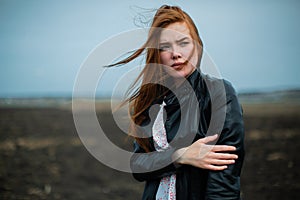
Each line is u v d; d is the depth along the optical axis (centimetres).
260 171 575
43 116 1192
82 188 559
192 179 185
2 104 1553
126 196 529
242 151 185
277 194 486
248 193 489
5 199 508
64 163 682
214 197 179
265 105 1236
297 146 708
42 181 584
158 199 191
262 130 858
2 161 693
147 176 194
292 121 945
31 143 830
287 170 573
